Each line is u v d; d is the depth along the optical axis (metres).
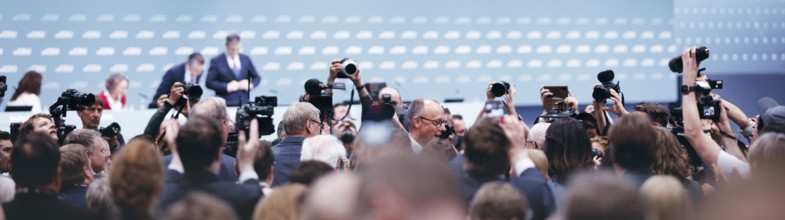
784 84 14.15
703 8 13.88
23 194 3.68
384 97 6.36
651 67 13.52
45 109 11.61
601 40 13.36
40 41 11.62
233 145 5.43
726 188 2.00
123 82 11.40
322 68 12.45
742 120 5.94
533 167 4.00
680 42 13.80
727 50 13.98
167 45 11.99
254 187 3.82
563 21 13.22
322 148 4.82
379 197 1.92
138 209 3.35
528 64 13.13
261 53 12.26
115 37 11.84
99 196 3.97
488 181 3.85
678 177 4.44
